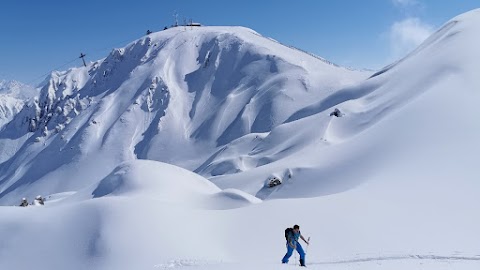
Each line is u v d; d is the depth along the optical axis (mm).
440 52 78688
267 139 103875
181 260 18250
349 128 82625
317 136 84938
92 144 194500
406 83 80312
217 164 100625
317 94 165125
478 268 15094
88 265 18953
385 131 57531
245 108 173500
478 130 43844
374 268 15391
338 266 16094
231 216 25688
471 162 36844
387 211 27188
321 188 54219
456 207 27781
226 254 20750
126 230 20766
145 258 18969
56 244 20516
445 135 45875
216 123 179250
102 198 24141
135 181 43531
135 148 188000
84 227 21344
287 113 160000
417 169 38594
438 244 21203
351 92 110188
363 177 47969
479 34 74938
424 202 29000
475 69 61031
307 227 24406
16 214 23266
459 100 53344
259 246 21891
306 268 15281
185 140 182250
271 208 27578
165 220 22297
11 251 20344
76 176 180125
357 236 23000
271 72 189625
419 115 54781
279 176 64562
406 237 22719
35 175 193875
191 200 40562
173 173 46500
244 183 72375
